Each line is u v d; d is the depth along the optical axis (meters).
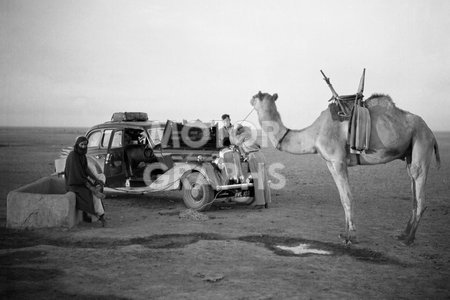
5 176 18.89
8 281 6.13
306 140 8.61
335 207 12.30
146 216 10.81
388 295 5.75
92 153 12.58
